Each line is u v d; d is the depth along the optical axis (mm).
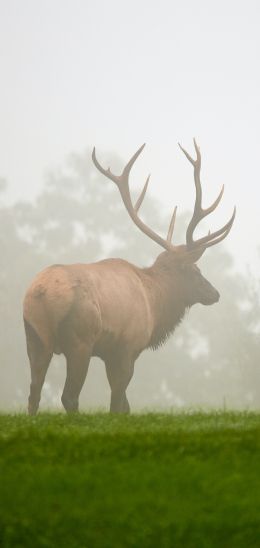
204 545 23703
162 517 24844
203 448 32750
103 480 27859
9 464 30359
